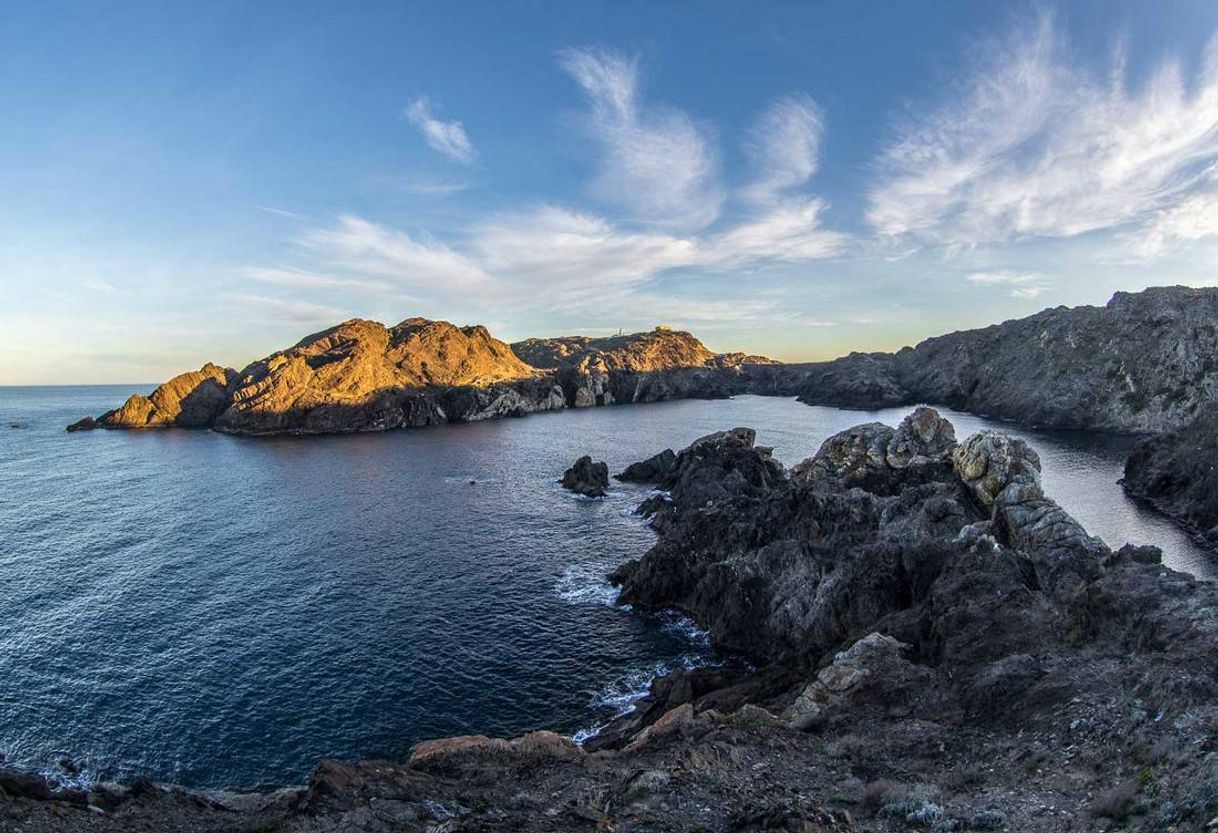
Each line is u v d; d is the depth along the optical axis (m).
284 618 47.84
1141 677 21.20
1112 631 26.28
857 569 40.84
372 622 47.31
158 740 33.38
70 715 35.34
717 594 47.41
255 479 100.81
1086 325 170.12
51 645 43.19
